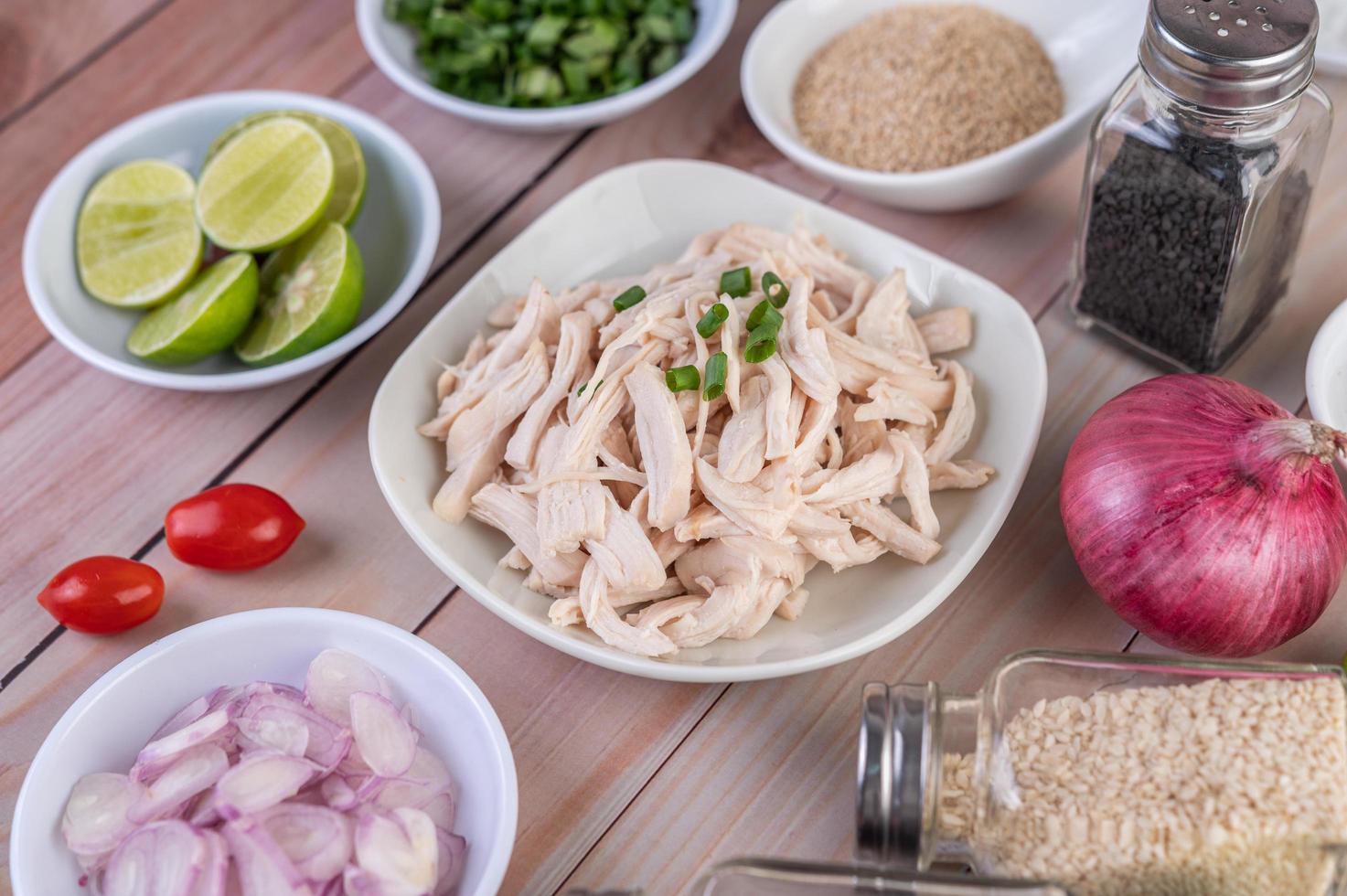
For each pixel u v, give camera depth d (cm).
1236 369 55
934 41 60
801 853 47
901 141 59
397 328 58
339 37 67
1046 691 45
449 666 47
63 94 66
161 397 57
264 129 58
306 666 49
